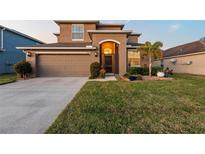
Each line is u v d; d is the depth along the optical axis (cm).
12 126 443
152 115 509
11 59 2472
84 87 1031
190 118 484
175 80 1427
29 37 2903
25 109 602
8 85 1207
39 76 1792
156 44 1669
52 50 1775
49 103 687
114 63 1891
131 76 1460
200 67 2202
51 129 413
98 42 1753
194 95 791
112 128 417
